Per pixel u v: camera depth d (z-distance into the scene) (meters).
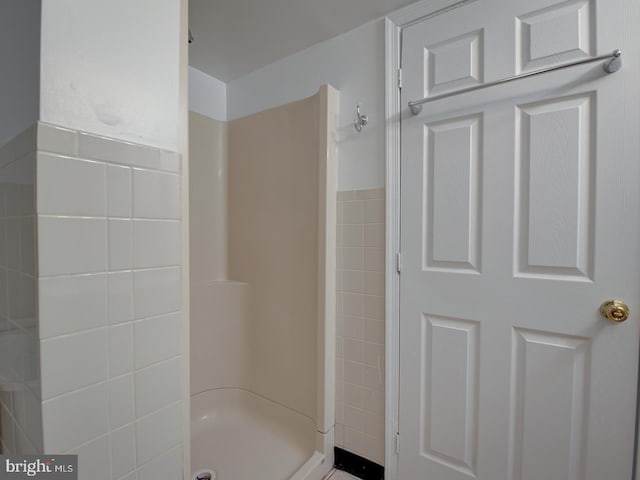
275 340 1.68
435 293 1.24
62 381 0.60
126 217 0.70
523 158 1.07
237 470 1.40
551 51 1.01
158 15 0.78
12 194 0.67
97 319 0.65
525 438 1.08
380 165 1.36
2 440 0.80
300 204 1.58
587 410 0.99
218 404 1.77
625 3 0.92
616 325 0.94
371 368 1.39
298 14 1.35
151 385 0.75
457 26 1.17
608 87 0.94
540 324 1.05
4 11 0.72
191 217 1.74
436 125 1.23
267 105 1.76
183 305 0.82
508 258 1.09
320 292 1.44
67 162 0.60
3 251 0.72
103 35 0.67
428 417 1.26
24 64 0.63
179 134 0.82
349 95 1.45
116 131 0.69
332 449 1.46
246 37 1.50
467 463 1.18
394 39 1.31
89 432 0.64
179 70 0.83
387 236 1.33
